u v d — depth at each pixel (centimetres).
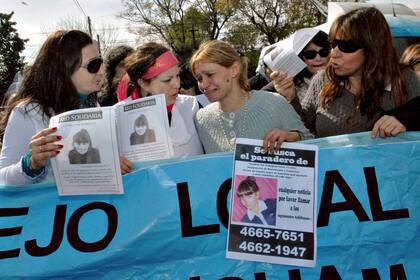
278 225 235
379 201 238
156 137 242
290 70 316
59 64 252
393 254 235
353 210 237
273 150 237
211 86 254
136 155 245
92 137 230
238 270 235
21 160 235
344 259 234
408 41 549
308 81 384
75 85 258
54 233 243
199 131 280
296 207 236
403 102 253
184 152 279
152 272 238
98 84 265
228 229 236
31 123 248
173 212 238
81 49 255
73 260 239
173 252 237
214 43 255
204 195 239
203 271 235
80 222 242
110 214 242
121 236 239
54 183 247
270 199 237
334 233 235
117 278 239
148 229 238
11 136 246
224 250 237
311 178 237
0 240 243
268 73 401
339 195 238
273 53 328
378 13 253
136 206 241
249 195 237
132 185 242
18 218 246
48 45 255
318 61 381
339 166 240
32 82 255
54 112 251
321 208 237
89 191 239
